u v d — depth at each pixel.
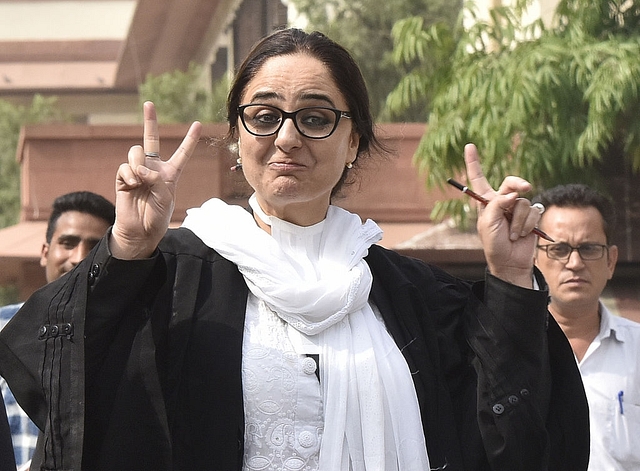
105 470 2.27
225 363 2.34
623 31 6.12
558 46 5.92
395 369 2.46
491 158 6.01
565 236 4.05
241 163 2.57
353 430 2.37
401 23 6.66
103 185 8.81
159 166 2.36
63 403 2.24
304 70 2.47
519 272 2.51
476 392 2.51
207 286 2.44
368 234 2.63
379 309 2.56
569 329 4.09
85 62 29.14
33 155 8.79
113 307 2.29
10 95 28.70
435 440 2.46
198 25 21.42
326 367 2.39
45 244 4.46
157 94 17.47
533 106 5.85
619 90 5.61
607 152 6.26
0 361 2.32
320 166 2.46
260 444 2.33
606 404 3.87
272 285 2.41
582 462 2.51
